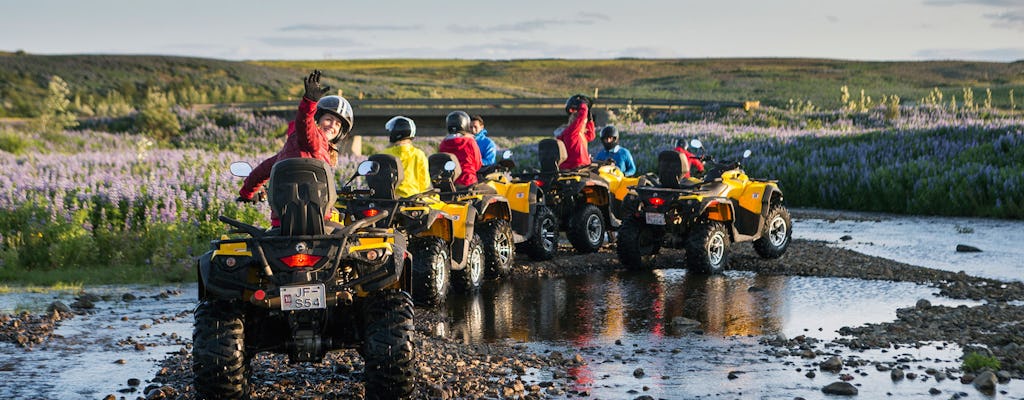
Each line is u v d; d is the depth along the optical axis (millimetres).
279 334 5980
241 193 6203
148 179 17531
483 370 6797
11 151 35188
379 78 127312
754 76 134750
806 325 8461
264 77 121125
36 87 102875
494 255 11195
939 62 150500
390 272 5559
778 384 6469
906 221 18531
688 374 6766
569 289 10695
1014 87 91875
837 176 23344
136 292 10508
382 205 9086
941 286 10391
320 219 5547
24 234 12773
